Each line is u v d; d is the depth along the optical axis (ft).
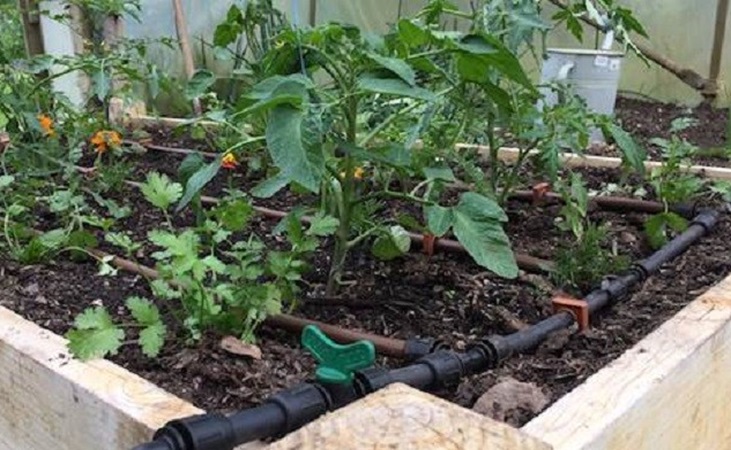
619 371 3.39
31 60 7.35
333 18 14.79
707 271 4.98
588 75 8.79
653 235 5.47
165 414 3.08
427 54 3.92
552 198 6.34
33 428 3.72
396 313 4.45
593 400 3.15
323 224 4.14
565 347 3.96
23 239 5.56
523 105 5.41
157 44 12.87
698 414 3.77
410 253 5.29
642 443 3.28
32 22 10.68
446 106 5.55
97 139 7.54
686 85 14.23
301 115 3.42
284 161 3.32
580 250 4.98
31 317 4.35
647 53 13.75
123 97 9.54
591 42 13.78
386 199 6.25
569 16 6.05
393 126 5.52
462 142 6.98
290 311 4.34
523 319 4.40
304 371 3.69
